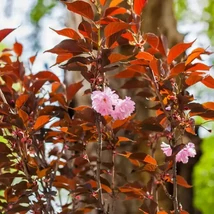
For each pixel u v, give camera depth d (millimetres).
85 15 1671
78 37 1669
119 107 1621
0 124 1720
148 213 1712
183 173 2373
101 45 1673
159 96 1679
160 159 2107
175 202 1676
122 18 2135
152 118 1690
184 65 1681
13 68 1882
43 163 1813
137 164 1805
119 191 1769
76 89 1842
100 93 1616
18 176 1769
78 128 1704
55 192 1732
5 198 1779
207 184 5754
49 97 1855
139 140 1850
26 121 1720
